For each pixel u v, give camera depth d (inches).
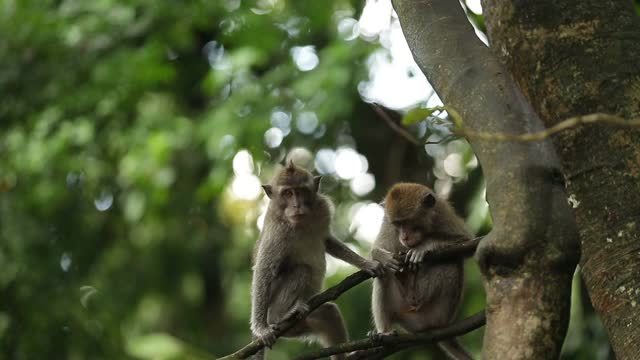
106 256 815.1
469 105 245.3
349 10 673.0
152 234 804.6
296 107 660.1
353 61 638.5
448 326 311.9
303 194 395.9
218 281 858.1
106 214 802.8
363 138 735.7
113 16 662.5
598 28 250.5
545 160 232.1
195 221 807.7
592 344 435.2
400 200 365.4
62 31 667.4
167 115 699.4
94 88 676.7
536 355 216.7
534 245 222.7
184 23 672.4
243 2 666.8
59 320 650.2
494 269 226.1
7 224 691.4
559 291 221.3
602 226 235.9
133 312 807.7
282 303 398.3
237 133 650.8
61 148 673.0
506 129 236.2
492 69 248.8
